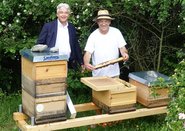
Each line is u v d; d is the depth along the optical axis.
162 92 3.88
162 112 3.91
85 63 4.07
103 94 3.80
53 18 4.68
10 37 4.91
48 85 3.38
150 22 4.96
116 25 5.05
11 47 4.79
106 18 3.98
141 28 5.14
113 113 3.72
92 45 4.09
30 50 3.55
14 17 4.97
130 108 3.78
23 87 3.63
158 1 4.40
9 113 4.52
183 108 3.24
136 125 4.14
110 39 4.11
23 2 4.92
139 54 5.21
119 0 4.80
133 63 5.29
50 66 3.35
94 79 3.89
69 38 4.11
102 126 4.10
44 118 3.43
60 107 3.47
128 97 3.76
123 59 4.03
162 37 4.97
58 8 4.00
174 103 3.38
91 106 4.05
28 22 5.19
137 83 3.99
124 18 5.05
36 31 5.26
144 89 3.88
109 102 3.69
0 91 5.12
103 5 4.74
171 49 5.15
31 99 3.44
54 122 3.48
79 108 4.01
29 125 3.45
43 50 3.51
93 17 4.87
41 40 4.09
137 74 4.06
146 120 4.29
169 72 5.14
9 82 5.38
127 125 4.16
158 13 4.54
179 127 3.04
